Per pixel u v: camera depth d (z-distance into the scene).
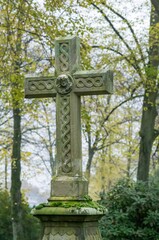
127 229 12.98
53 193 8.09
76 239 7.76
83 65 19.98
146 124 24.97
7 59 19.67
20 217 26.61
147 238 13.08
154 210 13.34
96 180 47.09
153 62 24.61
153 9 24.70
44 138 40.31
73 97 8.41
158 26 23.69
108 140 37.19
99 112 32.16
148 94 23.70
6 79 20.20
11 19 19.66
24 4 19.11
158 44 24.31
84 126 21.41
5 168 41.31
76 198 7.96
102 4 22.70
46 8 19.33
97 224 8.18
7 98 20.86
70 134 8.28
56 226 7.88
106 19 24.89
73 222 7.83
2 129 34.78
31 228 27.44
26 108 22.86
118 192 13.68
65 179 8.06
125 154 39.84
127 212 13.33
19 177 27.14
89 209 7.82
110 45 25.33
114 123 37.22
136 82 25.98
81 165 8.30
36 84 8.64
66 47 8.53
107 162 41.53
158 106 27.81
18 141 27.45
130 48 24.36
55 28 19.20
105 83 8.32
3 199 28.73
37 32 19.34
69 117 8.34
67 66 8.50
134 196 13.45
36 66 20.73
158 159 36.59
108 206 13.62
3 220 28.17
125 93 28.55
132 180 14.19
